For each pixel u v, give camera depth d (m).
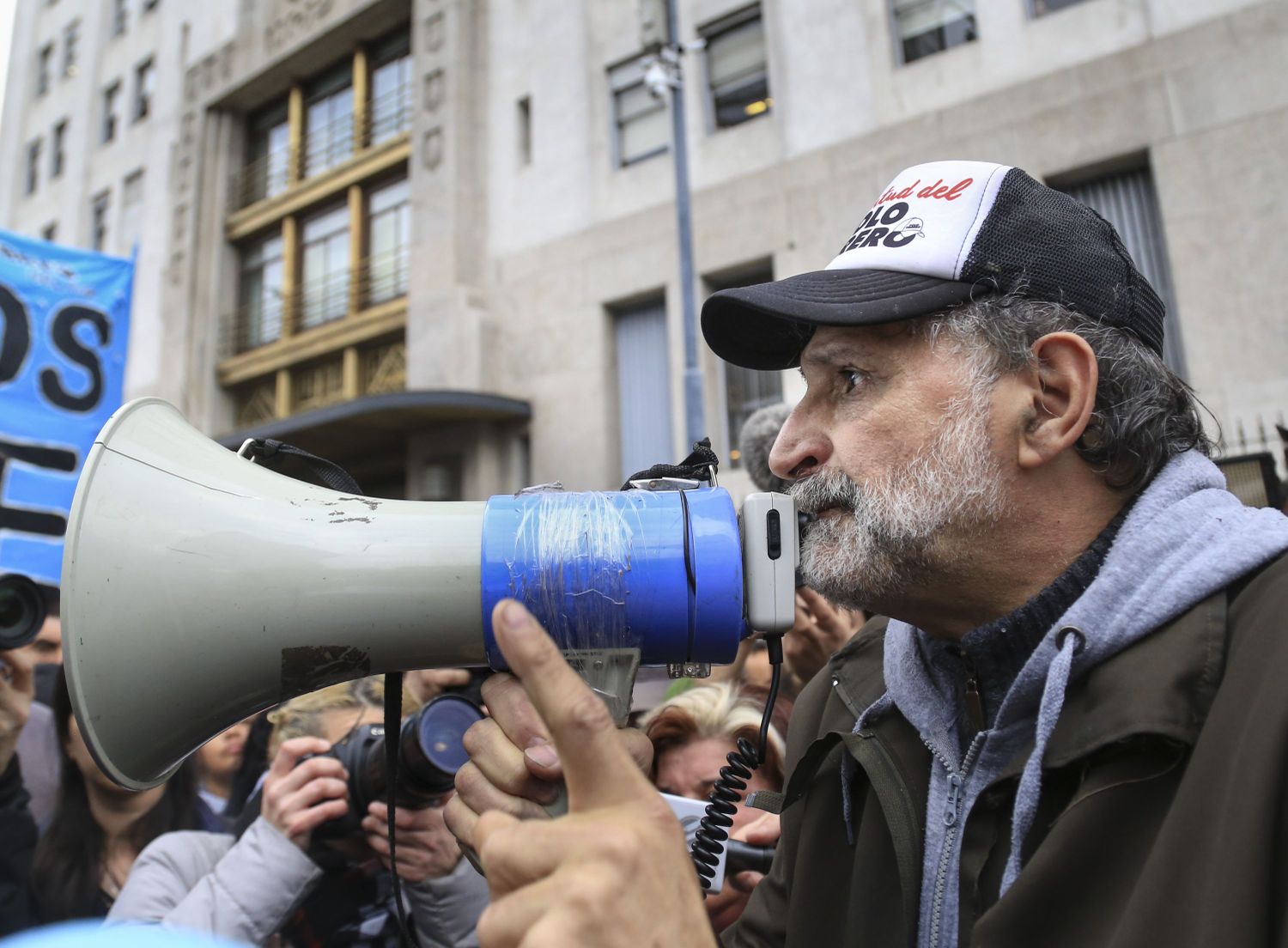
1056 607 0.77
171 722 0.74
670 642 0.75
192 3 14.43
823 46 7.75
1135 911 0.58
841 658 1.05
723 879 1.29
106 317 2.59
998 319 0.77
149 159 14.62
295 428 9.74
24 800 1.81
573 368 8.95
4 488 2.32
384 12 11.15
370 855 1.53
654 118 8.91
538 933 0.50
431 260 9.83
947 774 0.82
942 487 0.76
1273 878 0.54
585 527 0.75
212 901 1.34
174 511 0.74
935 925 0.76
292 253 12.40
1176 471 0.78
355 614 0.73
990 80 6.88
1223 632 0.66
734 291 0.84
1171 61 6.12
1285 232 5.59
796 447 0.85
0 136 18.14
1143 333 0.83
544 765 0.68
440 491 9.55
